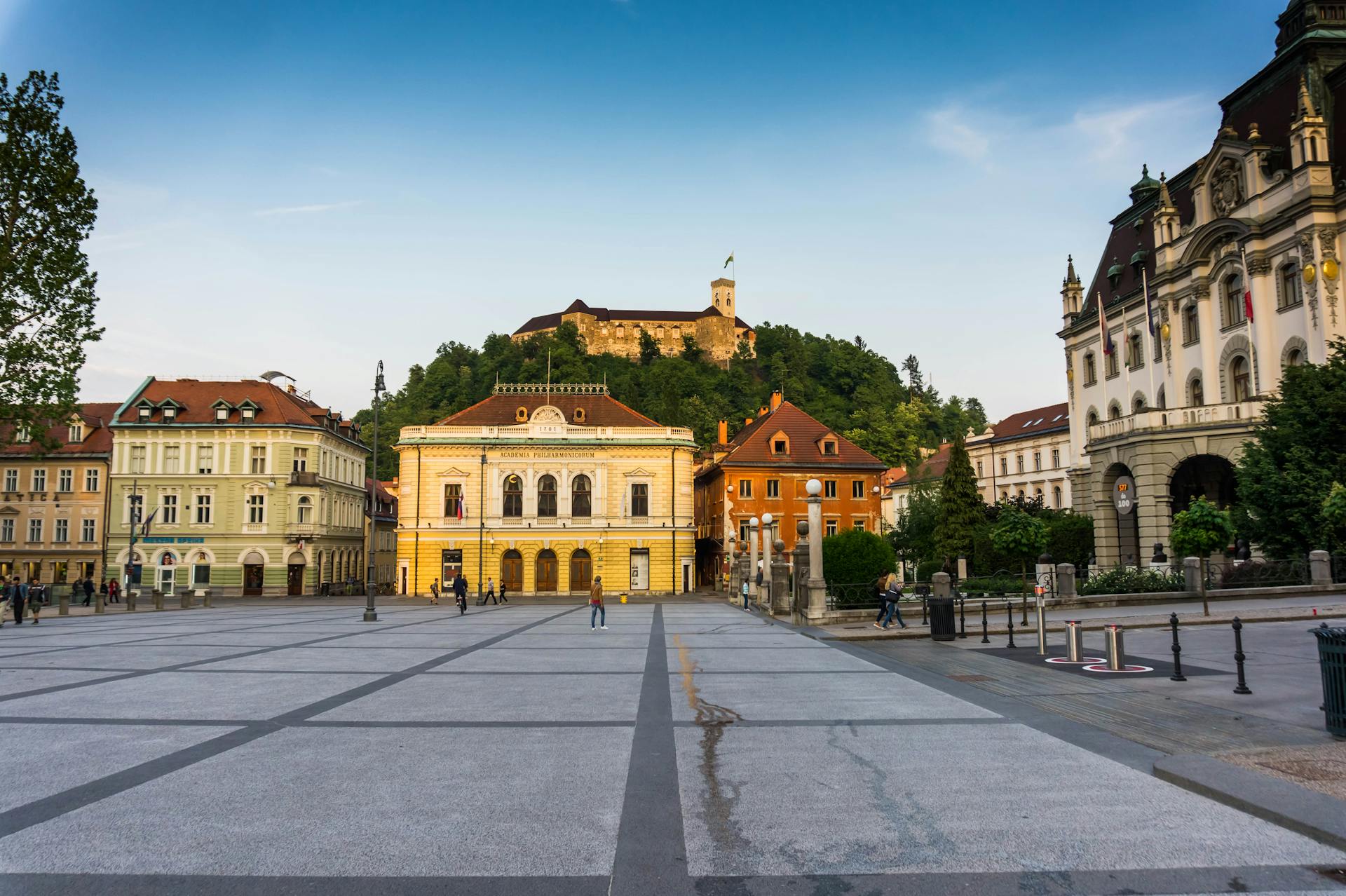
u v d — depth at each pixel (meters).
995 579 36.53
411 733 10.61
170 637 25.62
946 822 7.09
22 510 66.38
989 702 12.69
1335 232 36.12
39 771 8.83
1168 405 46.53
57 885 5.83
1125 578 32.62
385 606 49.44
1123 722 10.99
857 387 161.38
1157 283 47.03
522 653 20.14
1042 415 90.50
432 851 6.46
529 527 61.16
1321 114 39.28
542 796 7.86
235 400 68.75
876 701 12.85
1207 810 7.34
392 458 129.38
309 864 6.21
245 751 9.68
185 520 65.81
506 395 66.69
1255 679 14.04
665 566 61.47
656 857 6.35
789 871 6.08
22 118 36.06
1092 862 6.22
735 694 13.60
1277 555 33.44
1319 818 6.75
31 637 26.19
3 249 34.75
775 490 66.25
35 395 36.12
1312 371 33.25
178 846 6.56
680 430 63.06
